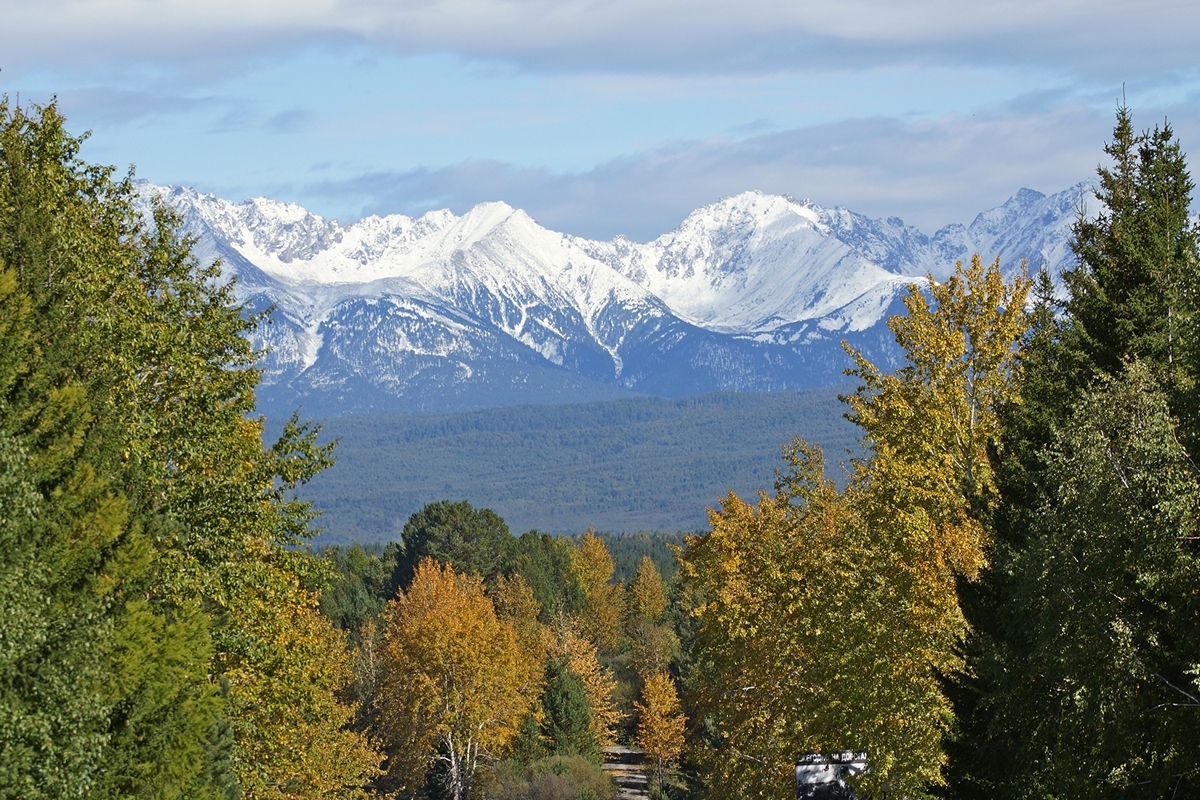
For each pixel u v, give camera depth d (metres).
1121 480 93.19
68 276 108.69
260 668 127.38
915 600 141.75
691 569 195.75
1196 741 83.69
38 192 110.31
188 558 112.50
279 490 126.06
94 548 98.56
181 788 106.88
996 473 145.12
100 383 109.00
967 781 124.88
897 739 139.25
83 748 88.44
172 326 119.44
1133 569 89.62
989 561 137.50
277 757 138.88
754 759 183.75
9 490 88.25
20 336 98.19
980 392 157.12
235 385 122.19
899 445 154.50
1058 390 144.00
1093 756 90.00
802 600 166.50
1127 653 86.38
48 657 89.75
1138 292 140.00
